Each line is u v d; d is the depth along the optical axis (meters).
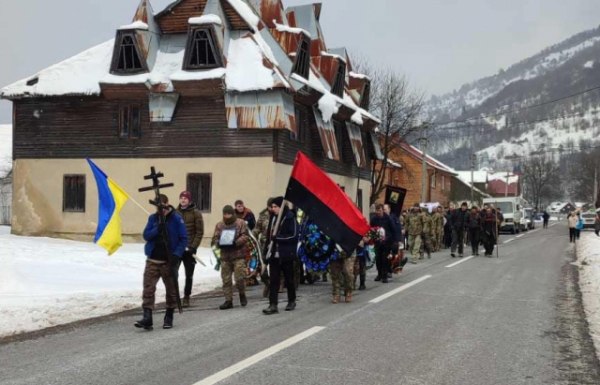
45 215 27.56
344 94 35.66
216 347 7.95
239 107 24.98
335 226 11.35
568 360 7.51
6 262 13.54
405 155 57.44
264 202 25.08
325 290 14.14
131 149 26.62
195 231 11.56
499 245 32.84
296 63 27.89
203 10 26.67
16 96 27.47
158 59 26.53
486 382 6.51
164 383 6.27
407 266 20.16
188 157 25.95
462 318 10.25
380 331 9.08
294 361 7.21
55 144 27.58
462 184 75.88
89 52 28.41
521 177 109.81
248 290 14.31
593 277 15.95
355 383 6.36
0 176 44.81
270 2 30.61
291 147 27.09
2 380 6.43
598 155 106.06
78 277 14.32
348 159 34.19
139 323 9.05
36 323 9.45
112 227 11.98
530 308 11.34
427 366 7.09
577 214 36.12
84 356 7.47
